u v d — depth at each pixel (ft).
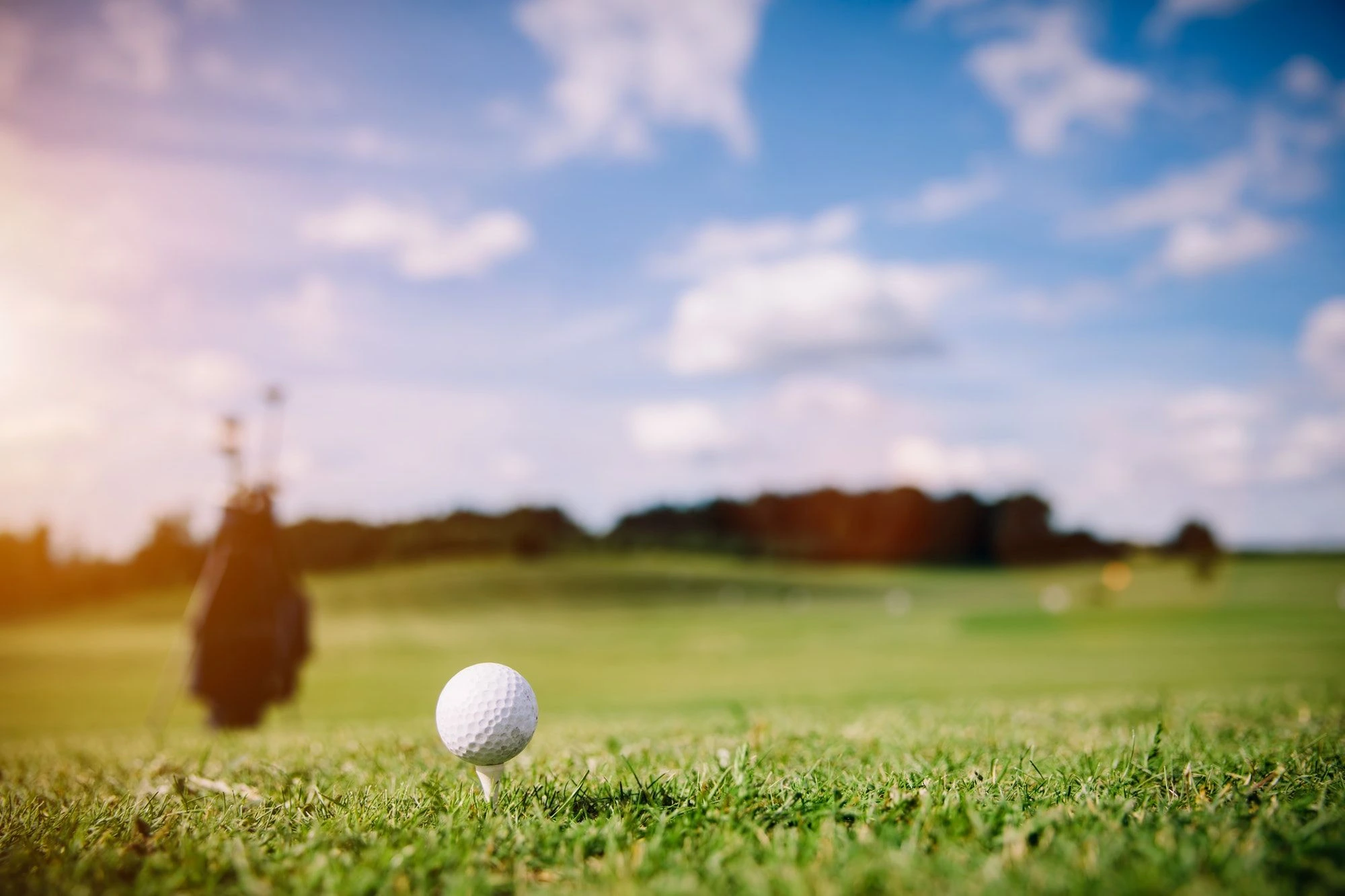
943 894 0.98
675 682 7.36
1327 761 1.61
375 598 20.74
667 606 21.83
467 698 1.43
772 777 1.52
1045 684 5.50
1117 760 1.62
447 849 1.18
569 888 1.08
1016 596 24.14
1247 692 3.30
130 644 14.16
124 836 1.34
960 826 1.19
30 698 7.35
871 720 2.53
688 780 1.48
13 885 1.14
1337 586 23.34
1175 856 1.05
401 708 6.06
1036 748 1.89
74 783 1.85
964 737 2.07
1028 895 0.97
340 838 1.24
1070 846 1.09
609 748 1.94
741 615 19.16
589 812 1.37
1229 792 1.36
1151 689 4.52
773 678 7.33
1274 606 16.55
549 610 20.61
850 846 1.12
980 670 7.09
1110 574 28.48
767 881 1.03
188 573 26.76
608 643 13.12
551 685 7.41
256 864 1.17
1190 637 10.02
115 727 5.09
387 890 1.09
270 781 1.71
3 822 1.44
